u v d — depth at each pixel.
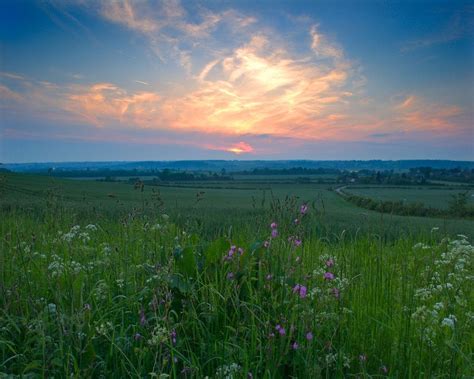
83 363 3.00
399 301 4.00
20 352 3.27
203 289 3.91
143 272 4.70
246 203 48.38
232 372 2.79
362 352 3.29
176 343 3.22
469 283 4.54
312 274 4.05
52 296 4.07
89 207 10.57
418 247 5.95
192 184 121.50
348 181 136.50
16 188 43.16
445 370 3.04
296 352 3.05
